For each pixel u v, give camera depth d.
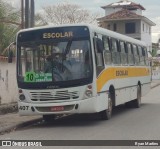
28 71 14.91
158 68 63.78
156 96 31.55
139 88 22.34
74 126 14.80
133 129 13.69
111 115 18.19
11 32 30.14
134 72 21.06
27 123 15.50
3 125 14.56
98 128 14.09
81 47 14.59
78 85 14.42
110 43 16.88
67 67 14.55
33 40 15.02
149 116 17.70
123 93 18.70
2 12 30.00
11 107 19.72
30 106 14.75
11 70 21.81
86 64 14.49
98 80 14.88
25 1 20.53
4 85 21.12
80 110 14.41
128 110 20.66
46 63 14.73
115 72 17.30
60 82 14.50
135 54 21.55
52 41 14.80
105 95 15.78
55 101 14.55
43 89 14.62
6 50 22.88
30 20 20.66
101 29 15.99
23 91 14.93
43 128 14.59
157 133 12.78
